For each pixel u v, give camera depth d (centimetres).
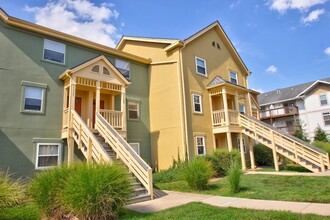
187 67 1534
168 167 1409
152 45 1648
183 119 1403
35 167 1017
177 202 720
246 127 1576
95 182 542
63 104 1160
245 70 2133
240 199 710
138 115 1495
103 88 1219
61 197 565
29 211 668
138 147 1445
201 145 1495
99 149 854
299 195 701
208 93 1659
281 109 3269
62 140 1122
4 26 1038
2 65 1005
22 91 1041
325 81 2914
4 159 948
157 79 1569
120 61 1479
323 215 488
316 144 1825
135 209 659
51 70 1152
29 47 1097
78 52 1284
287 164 1697
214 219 508
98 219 538
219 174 1262
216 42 1878
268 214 514
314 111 2977
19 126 1008
